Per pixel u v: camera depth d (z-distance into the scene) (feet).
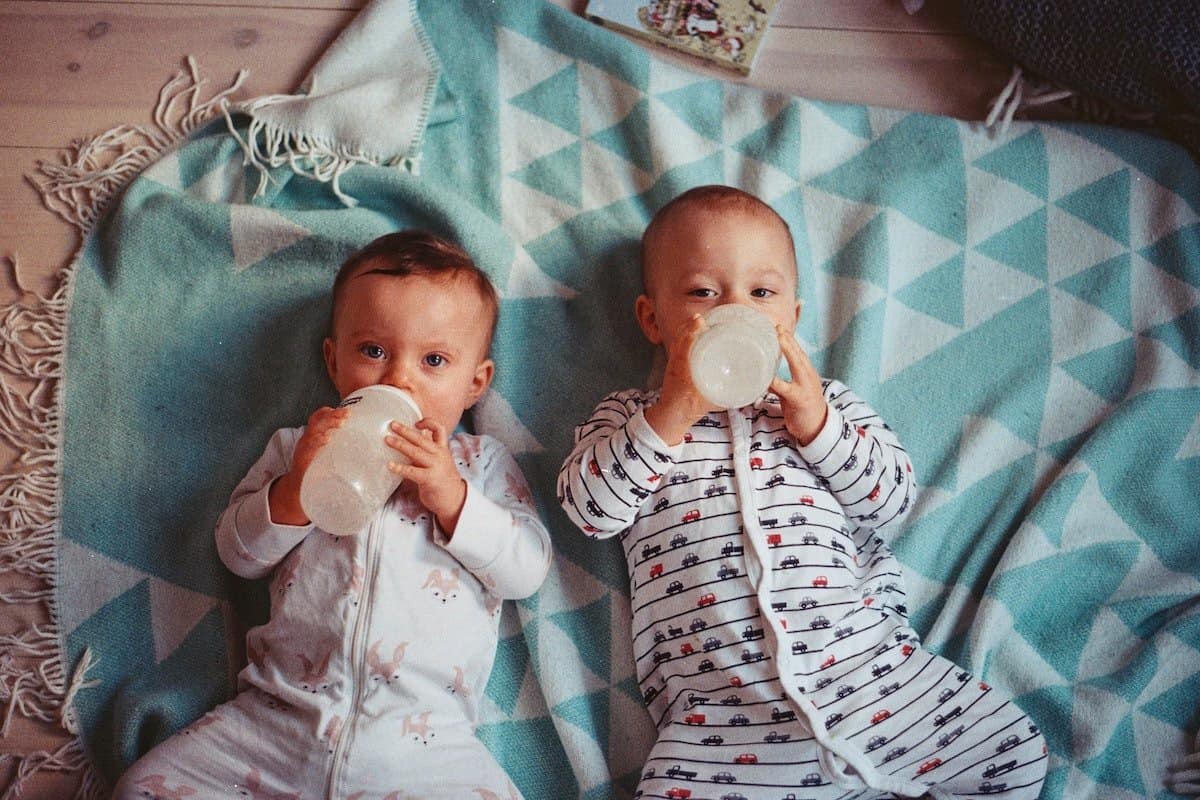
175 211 5.09
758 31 5.75
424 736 4.15
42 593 4.70
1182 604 4.74
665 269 4.61
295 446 4.56
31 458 4.87
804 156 5.44
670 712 4.41
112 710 4.57
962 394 5.15
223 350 5.05
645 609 4.44
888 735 4.06
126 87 5.59
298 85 5.62
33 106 5.54
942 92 5.76
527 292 5.14
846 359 5.08
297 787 4.07
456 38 5.57
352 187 5.22
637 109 5.45
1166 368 5.04
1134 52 5.29
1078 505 4.84
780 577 4.24
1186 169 5.37
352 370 4.39
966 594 4.79
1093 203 5.35
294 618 4.27
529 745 4.62
